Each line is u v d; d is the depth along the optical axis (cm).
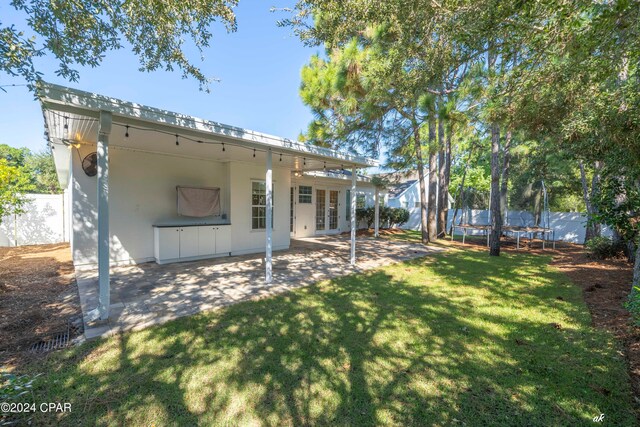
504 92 399
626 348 283
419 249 942
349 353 273
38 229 983
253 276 552
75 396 207
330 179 1281
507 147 1200
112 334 303
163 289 462
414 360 263
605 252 745
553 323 345
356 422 190
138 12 345
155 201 672
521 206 1656
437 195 1300
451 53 338
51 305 386
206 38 427
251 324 334
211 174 759
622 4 195
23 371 235
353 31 614
